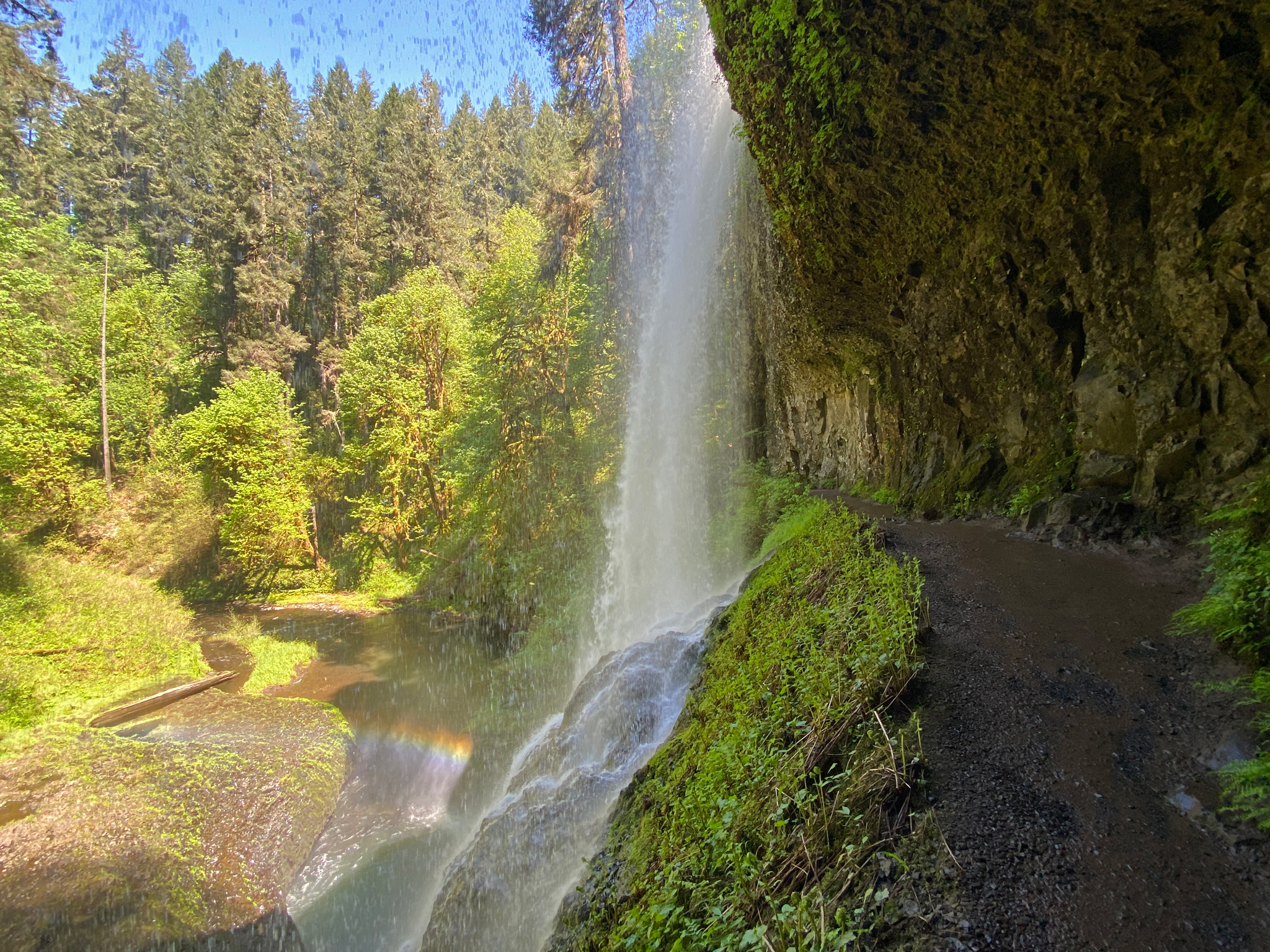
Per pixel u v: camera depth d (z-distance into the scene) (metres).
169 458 32.47
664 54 15.16
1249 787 2.40
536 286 20.22
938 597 4.61
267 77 42.06
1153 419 4.91
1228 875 2.18
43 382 21.83
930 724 3.14
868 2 5.07
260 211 37.56
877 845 2.47
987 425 7.12
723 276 13.47
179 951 7.64
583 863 4.92
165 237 48.41
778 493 11.58
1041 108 5.05
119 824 9.48
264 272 37.19
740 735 3.89
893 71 5.47
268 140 39.38
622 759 6.33
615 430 17.73
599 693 7.66
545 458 19.53
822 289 8.98
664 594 14.36
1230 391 4.36
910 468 8.52
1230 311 4.31
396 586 27.25
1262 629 3.08
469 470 22.47
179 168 50.41
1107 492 5.29
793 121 6.79
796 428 13.26
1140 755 2.81
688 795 3.83
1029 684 3.43
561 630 15.93
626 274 17.19
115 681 15.23
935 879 2.27
